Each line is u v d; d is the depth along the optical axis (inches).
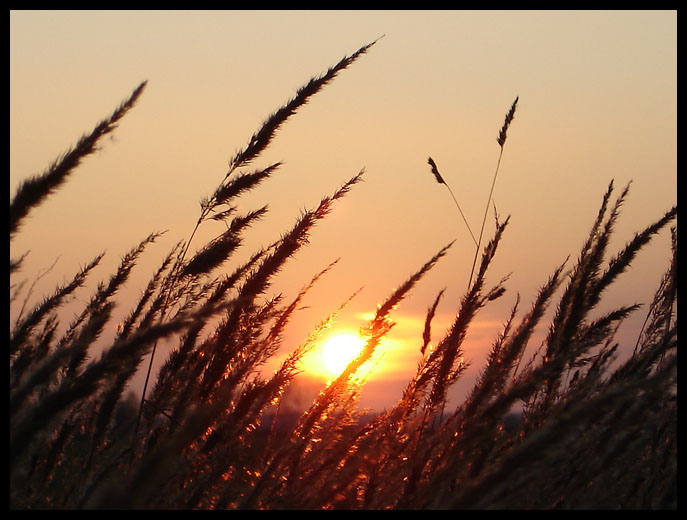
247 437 127.2
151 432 128.7
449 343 140.7
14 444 88.2
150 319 150.9
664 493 122.6
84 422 128.7
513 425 128.5
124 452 125.7
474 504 94.0
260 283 149.1
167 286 155.6
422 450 121.5
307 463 124.3
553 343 147.1
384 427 131.3
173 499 113.4
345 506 114.6
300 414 133.1
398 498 116.4
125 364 91.6
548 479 113.9
